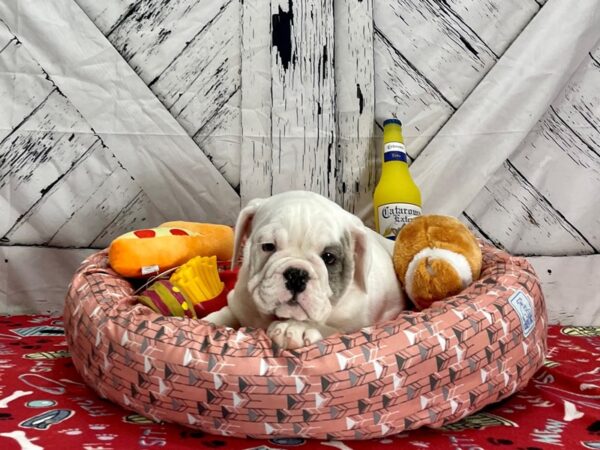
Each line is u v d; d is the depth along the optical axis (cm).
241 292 60
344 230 59
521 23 90
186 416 48
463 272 62
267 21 89
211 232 78
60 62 90
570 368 64
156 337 49
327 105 90
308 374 46
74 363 59
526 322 56
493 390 51
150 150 91
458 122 90
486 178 90
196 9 90
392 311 67
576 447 45
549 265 92
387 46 91
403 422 48
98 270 66
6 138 91
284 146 90
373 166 91
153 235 70
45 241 93
